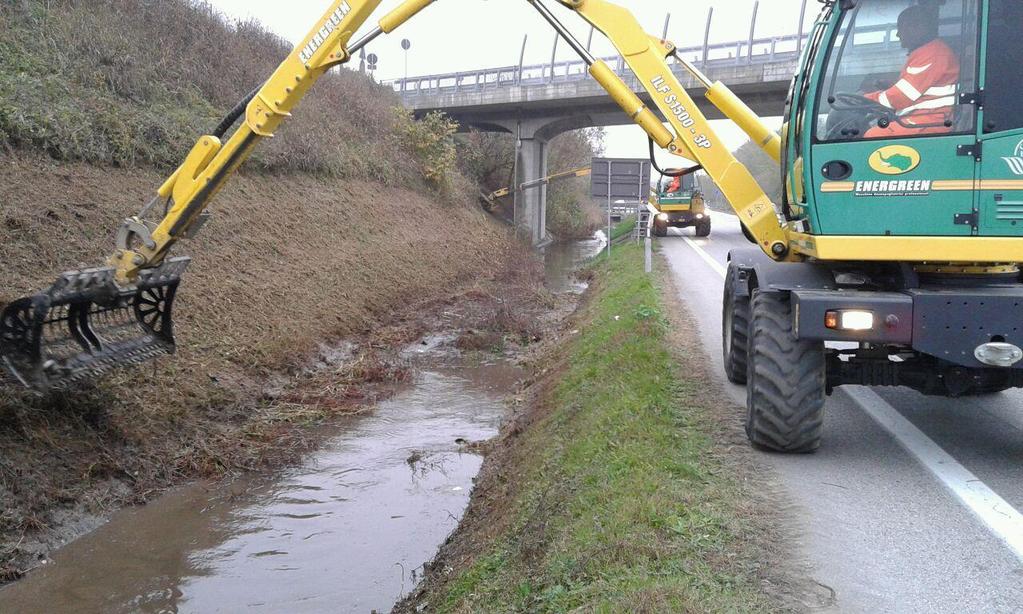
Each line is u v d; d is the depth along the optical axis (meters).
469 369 12.53
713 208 70.62
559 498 5.45
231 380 9.76
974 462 5.45
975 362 4.71
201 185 7.43
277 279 13.17
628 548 4.13
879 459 5.50
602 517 4.67
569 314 16.91
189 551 6.23
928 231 4.87
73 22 15.41
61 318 7.20
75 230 10.16
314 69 7.22
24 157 11.05
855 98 4.96
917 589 3.70
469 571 5.27
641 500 4.71
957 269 5.30
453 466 8.20
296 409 9.73
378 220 19.91
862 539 4.23
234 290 11.81
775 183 8.13
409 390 11.18
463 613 4.54
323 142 21.06
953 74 4.76
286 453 8.33
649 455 5.54
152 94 15.92
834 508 4.64
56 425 7.17
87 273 7.02
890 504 4.70
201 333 10.26
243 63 20.91
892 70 4.88
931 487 4.98
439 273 19.48
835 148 4.99
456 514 7.00
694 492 4.86
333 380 11.09
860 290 5.26
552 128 37.06
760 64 27.75
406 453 8.57
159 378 8.80
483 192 36.03
